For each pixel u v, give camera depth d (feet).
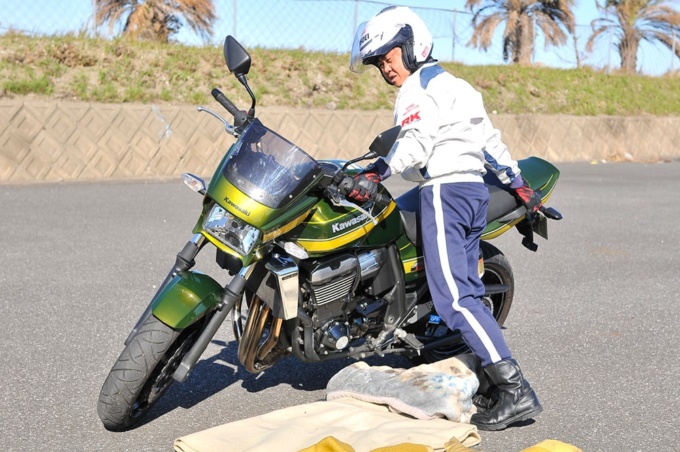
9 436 11.45
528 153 63.00
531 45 75.41
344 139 53.31
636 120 70.74
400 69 12.32
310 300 12.01
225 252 11.28
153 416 12.38
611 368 14.85
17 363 14.44
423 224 12.46
